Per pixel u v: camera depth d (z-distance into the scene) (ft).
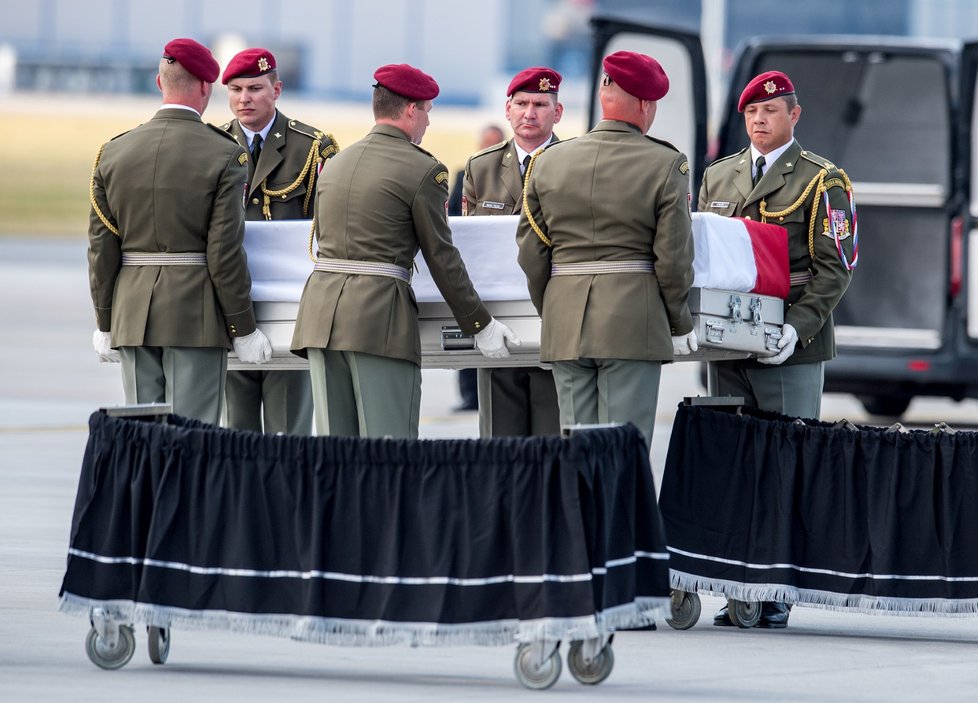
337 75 420.77
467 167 69.62
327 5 418.31
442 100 426.51
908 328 113.39
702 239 57.62
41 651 50.55
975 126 110.22
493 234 60.75
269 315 62.69
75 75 397.60
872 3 434.30
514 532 45.83
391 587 46.73
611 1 456.86
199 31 415.44
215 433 48.03
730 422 57.31
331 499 47.29
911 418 129.80
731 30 440.04
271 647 52.80
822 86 115.14
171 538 48.19
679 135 98.99
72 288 251.80
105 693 44.29
